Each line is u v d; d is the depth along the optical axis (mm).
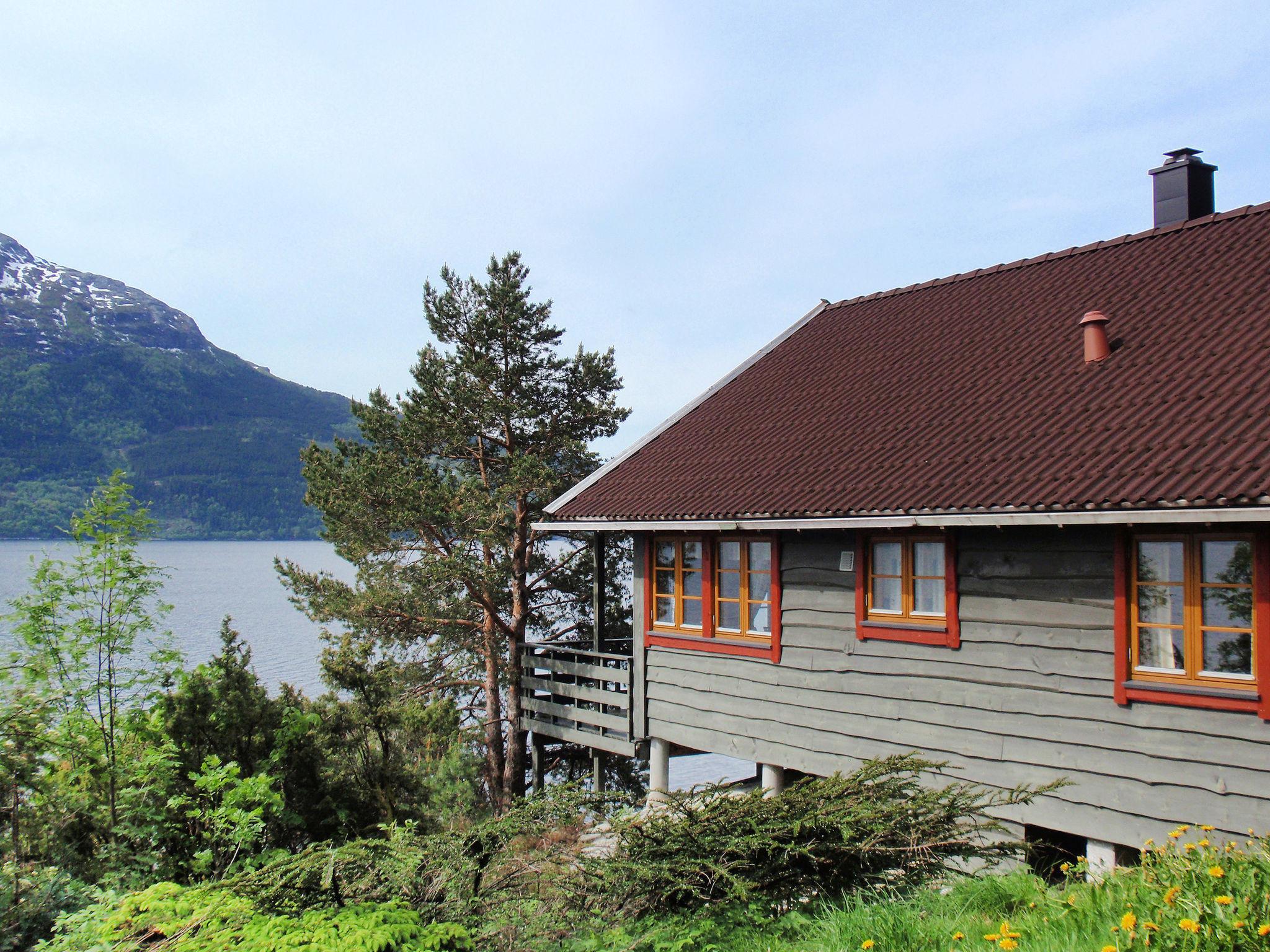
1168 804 7809
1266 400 8016
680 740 12430
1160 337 10023
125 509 10281
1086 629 8445
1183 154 13102
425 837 6762
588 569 20078
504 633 19328
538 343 20609
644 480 13172
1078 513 7855
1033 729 8773
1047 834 9383
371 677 12719
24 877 8398
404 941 5328
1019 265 13969
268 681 34312
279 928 5348
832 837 6457
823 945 5270
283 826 10688
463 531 18609
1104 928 4645
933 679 9625
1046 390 10180
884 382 12531
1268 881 4527
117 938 6277
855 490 9969
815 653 10812
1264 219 11234
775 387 14305
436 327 20344
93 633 9938
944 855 6684
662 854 6523
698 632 12273
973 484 8945
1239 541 7516
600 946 5645
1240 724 7418
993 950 4746
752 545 11695
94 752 9945
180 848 10266
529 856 6586
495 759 19109
